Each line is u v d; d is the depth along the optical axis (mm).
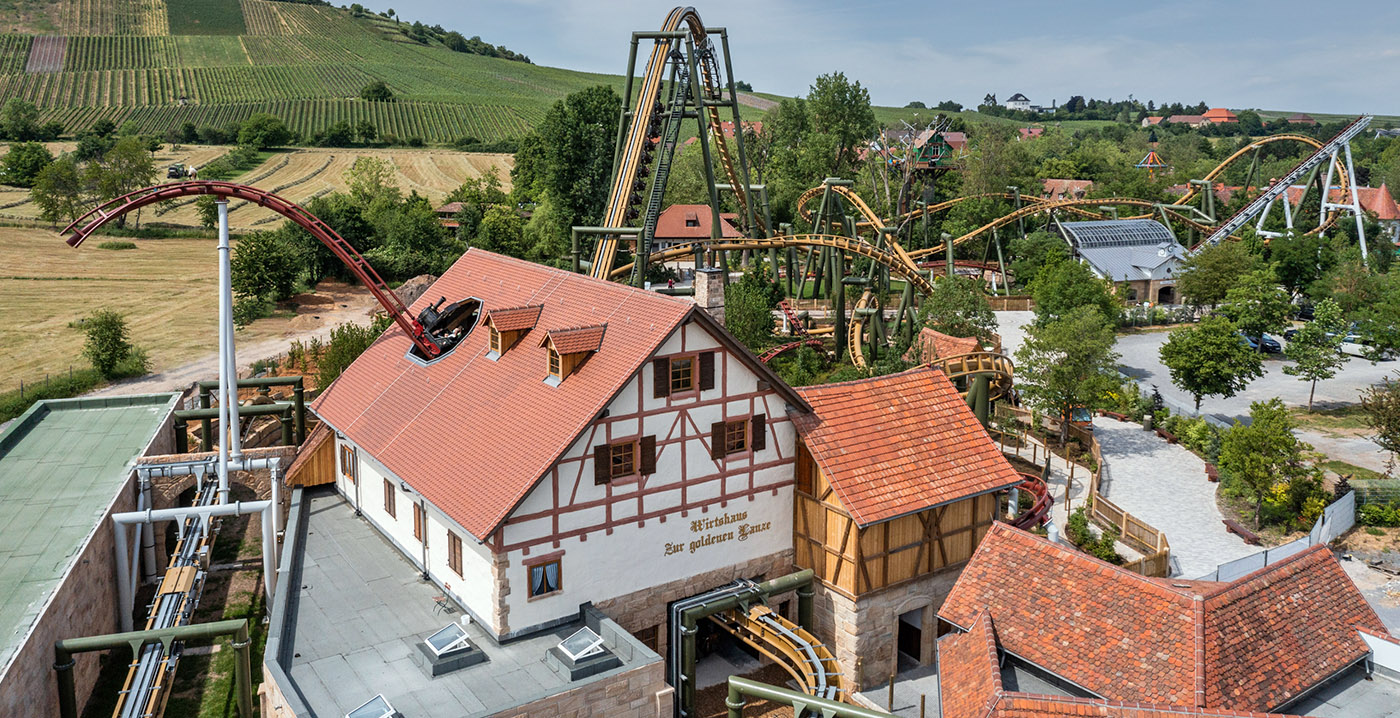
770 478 37812
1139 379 81562
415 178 188875
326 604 35531
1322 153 126500
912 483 37125
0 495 40250
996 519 40000
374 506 41656
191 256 119750
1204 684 24594
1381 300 92562
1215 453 60094
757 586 36469
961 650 28453
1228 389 69000
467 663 31219
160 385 73250
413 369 42375
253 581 44250
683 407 35062
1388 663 27328
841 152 154750
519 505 31609
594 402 32844
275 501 42500
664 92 86312
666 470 35062
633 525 34625
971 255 137000
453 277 48312
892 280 120312
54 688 31203
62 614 32344
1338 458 62344
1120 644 26641
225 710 34531
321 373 66250
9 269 109000
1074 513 50938
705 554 36688
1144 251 117000
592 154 121125
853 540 35781
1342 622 28297
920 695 36812
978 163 155250
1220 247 101938
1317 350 73750
